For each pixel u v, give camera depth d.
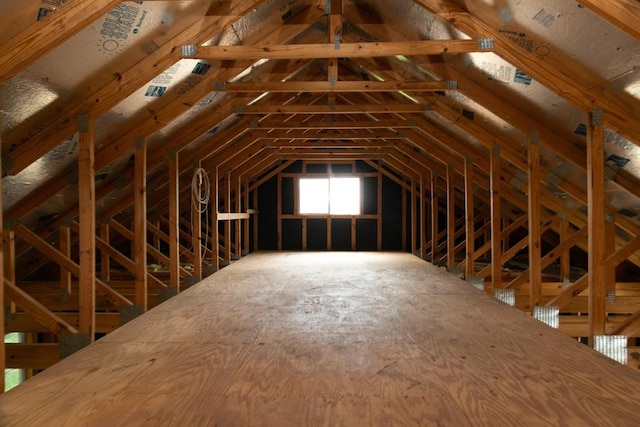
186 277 5.76
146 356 2.33
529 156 3.86
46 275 6.48
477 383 1.96
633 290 5.32
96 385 1.94
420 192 8.86
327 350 2.43
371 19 4.11
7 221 4.02
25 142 3.11
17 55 2.10
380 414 1.66
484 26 3.10
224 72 4.09
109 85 3.15
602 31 2.55
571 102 2.98
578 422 1.60
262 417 1.63
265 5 3.71
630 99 2.88
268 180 9.98
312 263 6.97
